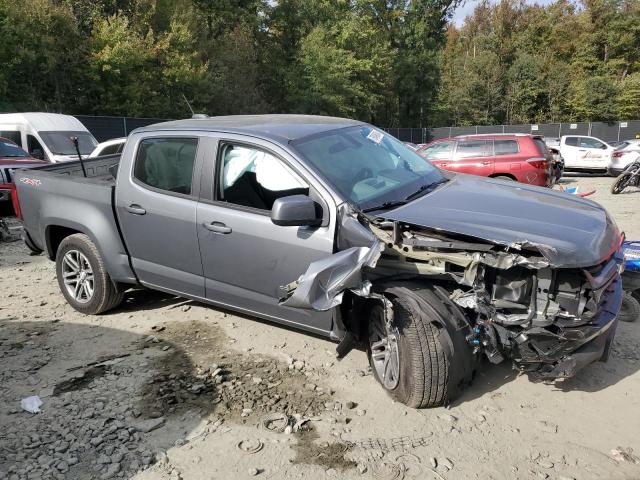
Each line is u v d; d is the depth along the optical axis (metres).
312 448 3.23
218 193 4.29
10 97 25.75
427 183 4.41
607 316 3.37
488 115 54.03
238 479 2.99
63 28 25.81
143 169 4.75
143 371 4.19
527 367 3.41
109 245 4.96
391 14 48.12
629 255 4.92
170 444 3.30
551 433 3.34
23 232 5.81
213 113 34.16
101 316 5.32
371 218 3.61
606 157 21.31
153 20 30.02
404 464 3.07
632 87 50.66
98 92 28.11
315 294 3.35
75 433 3.42
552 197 4.16
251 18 40.62
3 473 3.05
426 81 49.84
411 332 3.41
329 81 37.69
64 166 6.36
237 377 4.07
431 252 3.45
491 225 3.42
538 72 52.84
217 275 4.36
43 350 4.58
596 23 56.94
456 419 3.49
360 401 3.72
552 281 3.30
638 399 3.70
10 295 5.98
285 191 3.95
